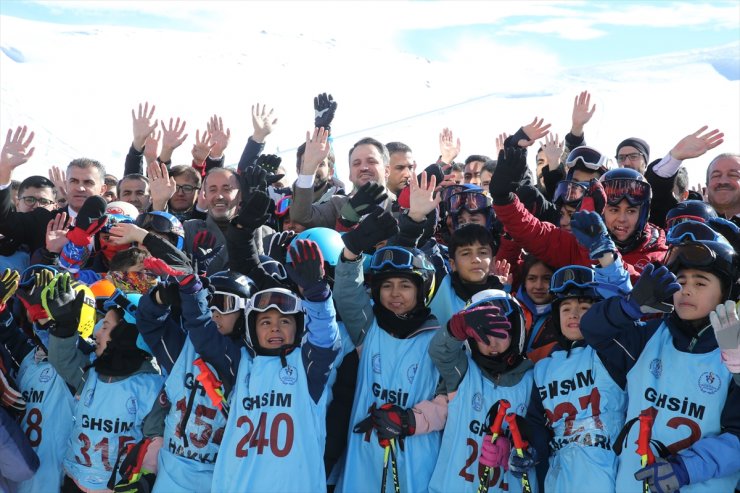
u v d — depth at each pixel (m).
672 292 3.56
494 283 4.86
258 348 4.27
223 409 4.29
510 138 4.88
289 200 6.39
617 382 4.00
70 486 4.68
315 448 4.16
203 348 4.18
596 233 3.92
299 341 4.29
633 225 4.88
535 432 4.06
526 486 3.94
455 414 4.20
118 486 4.30
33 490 4.73
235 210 5.80
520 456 3.96
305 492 4.09
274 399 4.16
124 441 4.57
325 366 4.16
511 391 4.19
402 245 4.57
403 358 4.40
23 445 4.67
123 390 4.61
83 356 4.69
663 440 3.75
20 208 6.95
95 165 6.81
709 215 4.55
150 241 4.20
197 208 6.43
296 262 3.97
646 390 3.84
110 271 5.13
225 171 5.86
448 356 4.17
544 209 5.96
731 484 3.71
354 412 4.40
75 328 4.55
